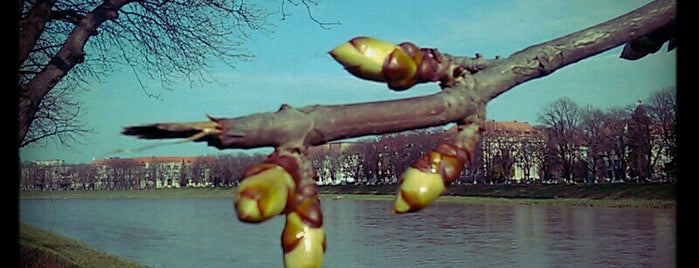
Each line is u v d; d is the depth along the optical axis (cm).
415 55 119
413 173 119
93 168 9906
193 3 1412
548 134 5481
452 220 4278
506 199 5266
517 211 4584
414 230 3806
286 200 104
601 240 2939
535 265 2388
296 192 106
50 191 4106
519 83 132
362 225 4197
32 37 970
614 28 151
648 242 2795
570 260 2470
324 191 6800
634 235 3028
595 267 2269
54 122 1859
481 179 5612
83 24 1027
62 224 5050
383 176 6669
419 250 2944
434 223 4144
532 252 2725
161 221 5331
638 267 2214
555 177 5466
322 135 107
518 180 5603
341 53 117
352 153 6900
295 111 105
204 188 9712
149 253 3175
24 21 1030
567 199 4875
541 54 135
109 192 9931
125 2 1070
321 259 108
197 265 2777
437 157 120
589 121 5178
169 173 10288
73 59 1026
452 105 119
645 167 4541
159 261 2875
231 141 99
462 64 126
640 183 4522
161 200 8712
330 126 108
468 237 3372
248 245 3531
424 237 3447
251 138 101
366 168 6812
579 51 145
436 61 122
